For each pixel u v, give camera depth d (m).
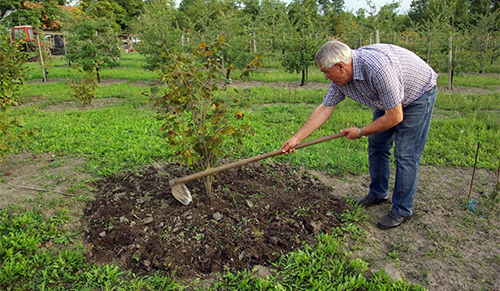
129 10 47.44
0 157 4.88
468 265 3.21
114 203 4.09
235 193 4.21
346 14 17.55
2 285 2.88
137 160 5.36
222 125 3.92
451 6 12.33
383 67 3.08
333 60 3.09
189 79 3.75
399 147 3.63
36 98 10.63
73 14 20.62
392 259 3.30
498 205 4.15
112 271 3.00
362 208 4.08
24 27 21.64
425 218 3.92
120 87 12.19
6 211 3.92
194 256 3.23
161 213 3.84
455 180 4.82
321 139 3.56
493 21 13.73
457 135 6.48
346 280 2.93
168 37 13.55
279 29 17.20
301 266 3.11
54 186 4.57
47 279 2.96
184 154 3.84
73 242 3.47
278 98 10.22
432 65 12.59
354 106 9.06
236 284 2.94
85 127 7.08
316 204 4.10
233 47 14.34
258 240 3.40
